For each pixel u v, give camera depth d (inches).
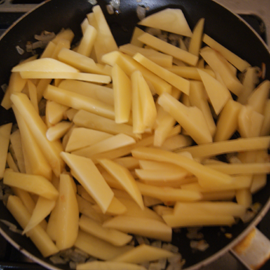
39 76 11.9
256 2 13.8
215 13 12.5
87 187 10.3
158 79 11.9
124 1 13.2
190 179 11.0
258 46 12.1
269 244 10.2
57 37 13.2
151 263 10.3
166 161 10.7
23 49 12.9
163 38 13.9
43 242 10.0
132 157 11.4
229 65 12.7
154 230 10.5
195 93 12.0
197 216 10.4
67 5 12.8
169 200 10.8
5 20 13.7
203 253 10.5
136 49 12.8
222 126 11.7
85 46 12.9
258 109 11.6
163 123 11.2
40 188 10.4
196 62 12.7
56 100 12.0
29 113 11.4
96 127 11.5
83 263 10.0
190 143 12.1
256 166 10.7
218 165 11.1
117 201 10.7
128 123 11.5
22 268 10.3
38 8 12.3
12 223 10.5
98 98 12.0
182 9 13.1
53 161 11.1
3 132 11.8
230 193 10.9
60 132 11.5
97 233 10.5
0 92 12.3
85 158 10.7
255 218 9.8
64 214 10.3
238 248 10.3
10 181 10.8
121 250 10.5
